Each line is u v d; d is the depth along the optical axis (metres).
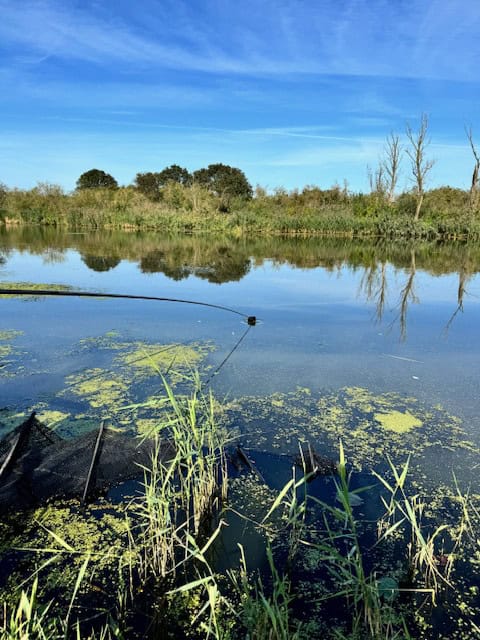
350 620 1.47
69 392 3.14
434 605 1.53
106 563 1.69
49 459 2.16
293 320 5.31
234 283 8.08
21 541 1.79
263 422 2.74
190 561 1.71
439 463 2.35
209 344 4.29
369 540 1.82
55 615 1.48
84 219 24.36
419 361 3.87
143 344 4.25
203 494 1.92
